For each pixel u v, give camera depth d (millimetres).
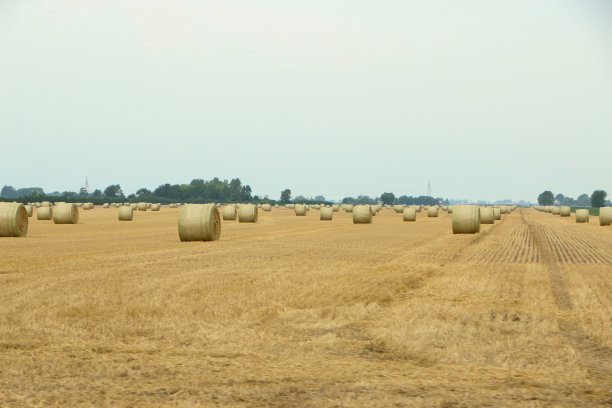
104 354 14734
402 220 103250
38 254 37719
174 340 16297
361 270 30234
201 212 48562
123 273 28391
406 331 17328
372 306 20953
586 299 22844
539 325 18172
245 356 14695
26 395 11609
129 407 10984
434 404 11148
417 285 26281
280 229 69375
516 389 12094
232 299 22000
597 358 14695
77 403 11195
